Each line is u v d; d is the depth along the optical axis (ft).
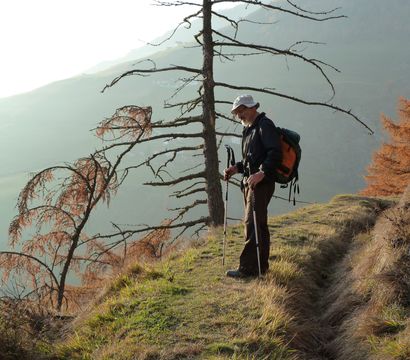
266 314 16.78
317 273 25.58
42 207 39.01
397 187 89.97
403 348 13.41
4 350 16.02
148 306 18.65
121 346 15.67
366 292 18.76
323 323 18.92
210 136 45.65
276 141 19.88
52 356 16.69
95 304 22.84
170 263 25.88
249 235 21.71
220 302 18.52
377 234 27.14
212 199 45.93
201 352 14.89
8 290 20.47
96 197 40.68
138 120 41.50
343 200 55.67
